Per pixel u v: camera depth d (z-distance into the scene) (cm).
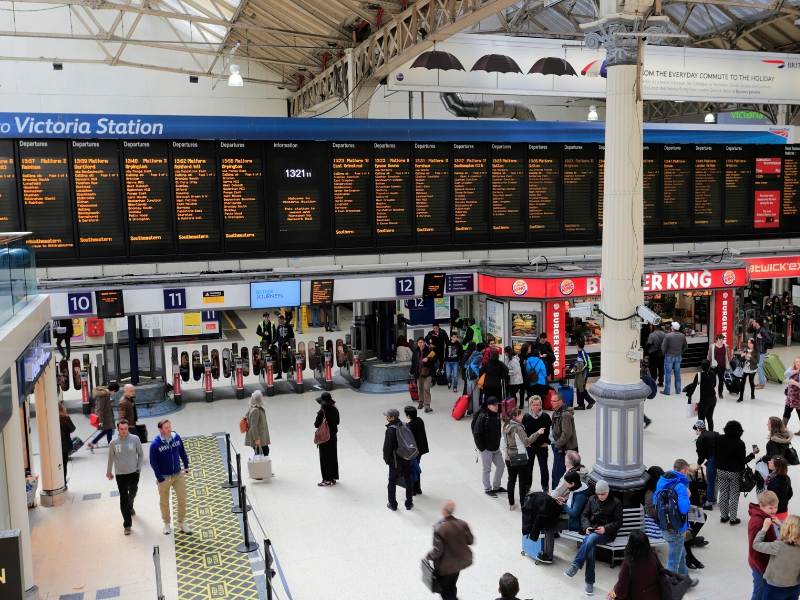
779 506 844
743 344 1927
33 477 1076
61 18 2397
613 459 950
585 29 995
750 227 1916
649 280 1720
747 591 797
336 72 2070
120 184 1472
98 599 798
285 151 1559
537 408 1041
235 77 1683
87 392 1555
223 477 1170
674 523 785
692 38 2431
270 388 1709
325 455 1126
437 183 1659
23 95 2389
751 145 1886
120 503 986
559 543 924
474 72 1859
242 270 1606
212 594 805
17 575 450
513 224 1720
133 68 2512
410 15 1523
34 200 1430
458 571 734
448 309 2352
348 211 1611
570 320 1753
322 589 816
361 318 1841
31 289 973
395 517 1009
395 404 1612
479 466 1202
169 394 1669
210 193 1526
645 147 1811
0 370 682
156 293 1516
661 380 1684
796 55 2161
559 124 1723
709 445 992
